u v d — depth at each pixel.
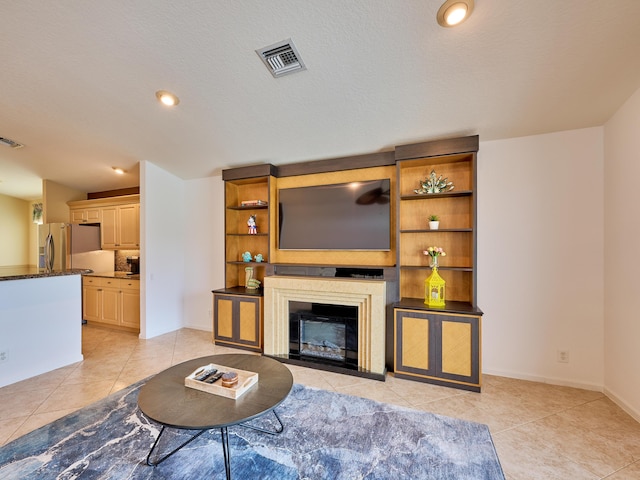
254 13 1.68
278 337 3.28
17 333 2.71
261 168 3.53
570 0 1.47
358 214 3.15
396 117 2.56
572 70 1.90
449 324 2.55
